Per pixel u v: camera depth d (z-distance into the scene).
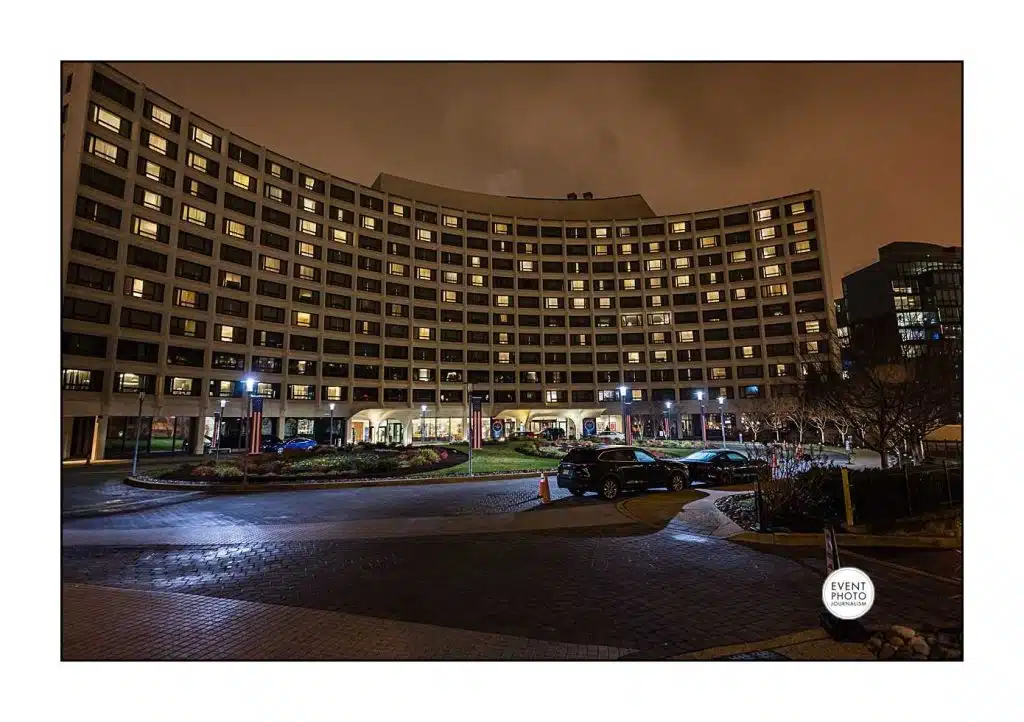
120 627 5.79
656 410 70.31
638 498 15.67
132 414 42.50
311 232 59.12
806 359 32.25
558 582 7.48
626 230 76.88
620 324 74.50
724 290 72.38
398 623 5.92
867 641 5.40
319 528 11.58
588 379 73.25
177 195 47.09
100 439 40.44
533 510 13.86
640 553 9.15
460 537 10.57
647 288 75.12
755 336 70.12
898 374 16.52
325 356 58.47
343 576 7.84
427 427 66.44
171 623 5.91
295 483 19.05
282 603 6.60
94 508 14.74
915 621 5.94
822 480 11.54
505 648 5.28
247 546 9.87
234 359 50.69
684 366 72.25
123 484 21.39
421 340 67.06
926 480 11.70
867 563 8.38
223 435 49.47
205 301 48.91
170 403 44.97
